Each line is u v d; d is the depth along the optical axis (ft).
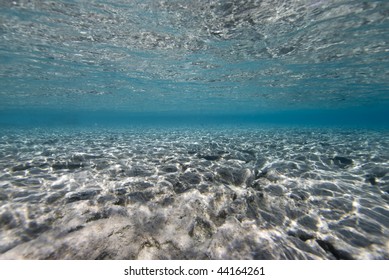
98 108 133.39
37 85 60.03
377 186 18.22
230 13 22.86
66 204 12.99
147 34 28.89
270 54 35.76
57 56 37.86
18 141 42.60
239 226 10.52
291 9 21.80
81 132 67.26
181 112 189.67
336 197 15.69
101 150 32.60
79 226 9.94
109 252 8.57
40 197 14.19
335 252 10.37
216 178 18.72
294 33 27.55
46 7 22.65
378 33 27.30
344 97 83.66
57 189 15.71
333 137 53.93
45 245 8.48
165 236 10.00
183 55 36.99
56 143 40.50
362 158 28.09
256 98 88.84
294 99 90.68
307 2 20.52
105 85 61.72
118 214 11.31
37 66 43.45
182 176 18.88
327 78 52.13
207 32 27.71
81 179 18.03
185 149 34.32
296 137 53.98
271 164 24.79
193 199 13.12
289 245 10.32
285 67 43.47
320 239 11.12
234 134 62.54
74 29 27.71
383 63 39.75
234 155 29.63
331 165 25.09
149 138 50.60
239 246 9.46
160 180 17.87
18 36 29.86
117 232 9.29
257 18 23.76
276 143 42.78
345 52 34.47
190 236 10.20
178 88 67.77
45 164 22.82
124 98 88.17
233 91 72.18
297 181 18.54
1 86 60.49
